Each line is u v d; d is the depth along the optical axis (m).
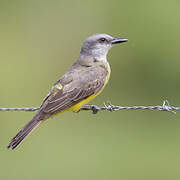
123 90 15.84
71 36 17.17
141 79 16.09
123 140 13.88
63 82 9.95
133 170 12.77
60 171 12.43
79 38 17.11
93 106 9.96
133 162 13.07
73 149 13.29
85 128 14.29
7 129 13.80
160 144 13.88
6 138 13.47
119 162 12.96
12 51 17.02
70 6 17.58
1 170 12.41
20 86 15.79
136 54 16.36
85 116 14.66
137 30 16.73
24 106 15.11
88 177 12.23
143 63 16.28
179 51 16.36
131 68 16.20
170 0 16.89
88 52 10.69
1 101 15.20
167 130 14.60
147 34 16.62
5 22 17.83
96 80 10.19
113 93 15.69
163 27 16.64
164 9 16.83
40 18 17.69
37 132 13.88
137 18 16.88
